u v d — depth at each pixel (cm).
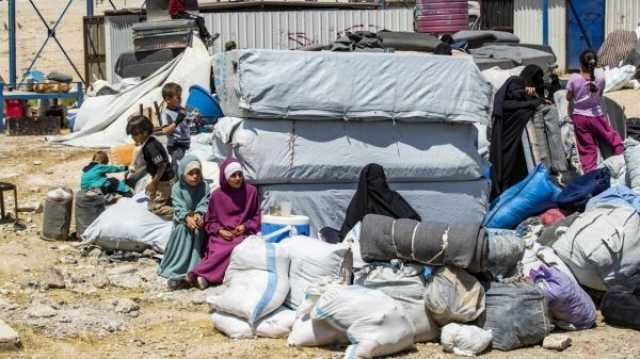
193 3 1991
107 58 2711
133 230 1021
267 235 886
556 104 1239
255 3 2477
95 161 1162
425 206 1038
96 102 1841
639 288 827
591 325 812
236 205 937
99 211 1123
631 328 809
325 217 991
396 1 2694
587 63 1159
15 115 2170
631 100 1909
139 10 2645
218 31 2441
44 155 1692
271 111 964
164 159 1026
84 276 962
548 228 909
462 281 765
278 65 967
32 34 4034
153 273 966
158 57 1939
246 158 966
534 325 763
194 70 1792
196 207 952
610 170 1088
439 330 773
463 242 756
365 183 965
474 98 1030
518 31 2591
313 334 750
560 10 2528
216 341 773
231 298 787
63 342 769
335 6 2552
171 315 841
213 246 930
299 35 2470
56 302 869
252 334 778
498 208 1019
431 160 1027
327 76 981
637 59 2053
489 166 1102
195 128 1355
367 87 995
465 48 1917
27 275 967
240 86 959
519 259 802
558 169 1111
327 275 795
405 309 760
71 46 3944
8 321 806
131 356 735
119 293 916
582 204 990
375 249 795
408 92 1010
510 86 1134
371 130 1010
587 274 845
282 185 984
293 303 796
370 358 716
